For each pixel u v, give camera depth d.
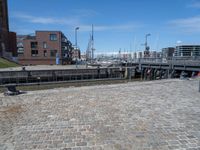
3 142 4.43
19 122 5.70
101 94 9.66
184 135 4.76
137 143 4.35
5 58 53.19
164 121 5.73
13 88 9.80
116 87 11.77
